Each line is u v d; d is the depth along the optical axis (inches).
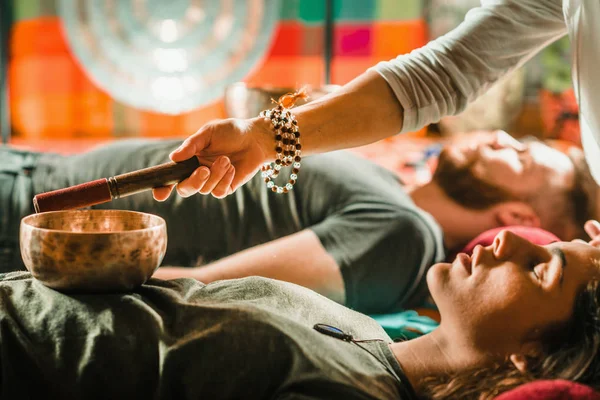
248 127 47.4
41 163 73.9
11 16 119.3
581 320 41.4
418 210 72.8
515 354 41.2
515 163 79.1
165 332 40.0
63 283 40.5
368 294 68.2
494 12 53.1
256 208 72.6
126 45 113.7
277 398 38.8
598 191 81.2
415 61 52.9
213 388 39.4
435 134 112.5
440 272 44.8
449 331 43.7
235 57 116.6
